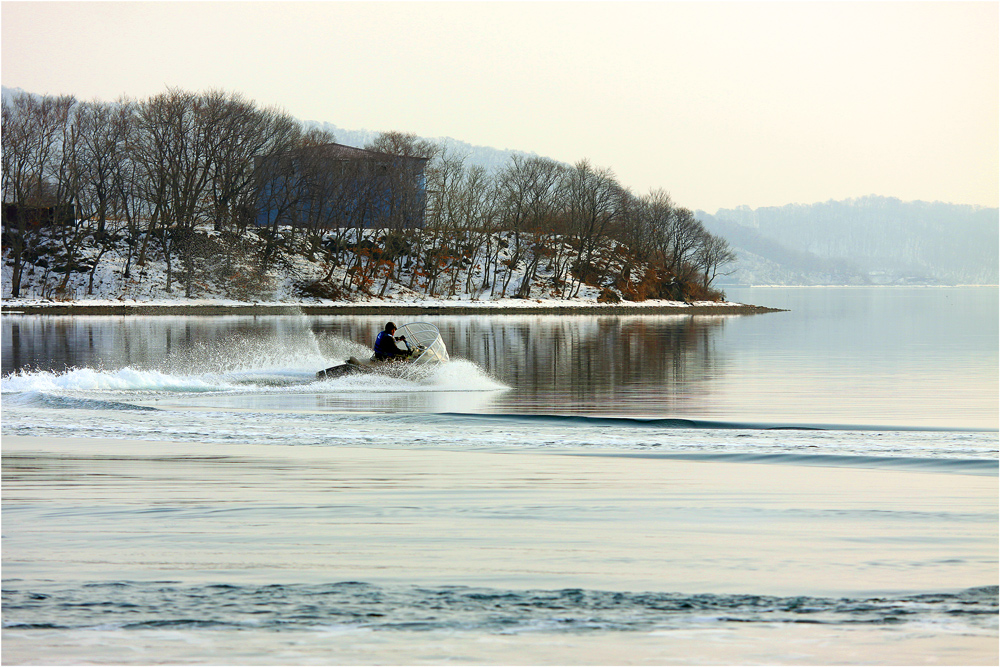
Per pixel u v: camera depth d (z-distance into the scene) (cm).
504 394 9406
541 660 2361
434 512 3894
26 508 3953
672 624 2598
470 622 2606
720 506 4041
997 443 5706
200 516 3812
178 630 2541
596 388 10112
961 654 2408
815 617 2645
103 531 3566
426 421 6819
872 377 11494
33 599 2777
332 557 3225
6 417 6712
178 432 6091
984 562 3175
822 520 3759
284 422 6619
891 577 3011
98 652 2408
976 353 15812
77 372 9406
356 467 4941
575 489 4384
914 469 4919
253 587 2889
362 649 2425
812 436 6012
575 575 3022
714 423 7131
